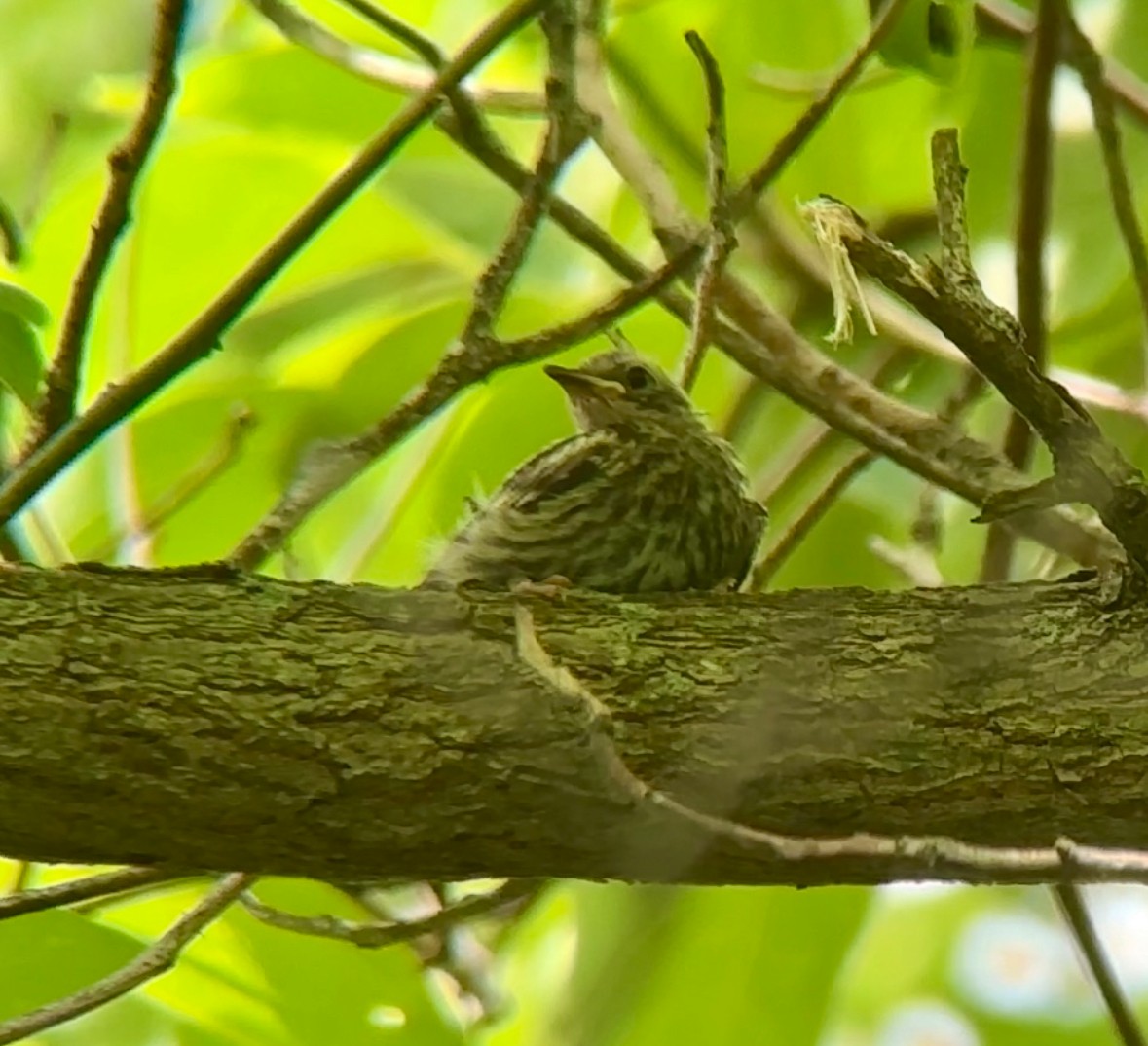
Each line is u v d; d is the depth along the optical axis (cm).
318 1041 845
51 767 565
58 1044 903
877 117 1105
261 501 1060
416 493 1067
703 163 1101
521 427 1055
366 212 1116
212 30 1220
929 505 955
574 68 737
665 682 605
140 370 673
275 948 855
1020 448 949
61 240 1014
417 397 709
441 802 582
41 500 970
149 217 1063
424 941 917
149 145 672
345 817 580
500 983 1061
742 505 928
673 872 600
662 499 895
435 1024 849
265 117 1092
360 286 1126
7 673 570
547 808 586
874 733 599
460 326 1071
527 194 725
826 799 597
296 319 1110
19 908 719
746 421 1107
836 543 1091
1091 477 589
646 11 1096
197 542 1062
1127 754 595
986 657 608
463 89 806
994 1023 1390
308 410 1060
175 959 719
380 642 594
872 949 1413
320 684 584
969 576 1102
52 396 686
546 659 552
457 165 1136
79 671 573
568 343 727
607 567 887
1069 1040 1384
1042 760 596
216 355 1097
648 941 1000
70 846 578
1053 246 1133
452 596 611
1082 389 980
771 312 925
